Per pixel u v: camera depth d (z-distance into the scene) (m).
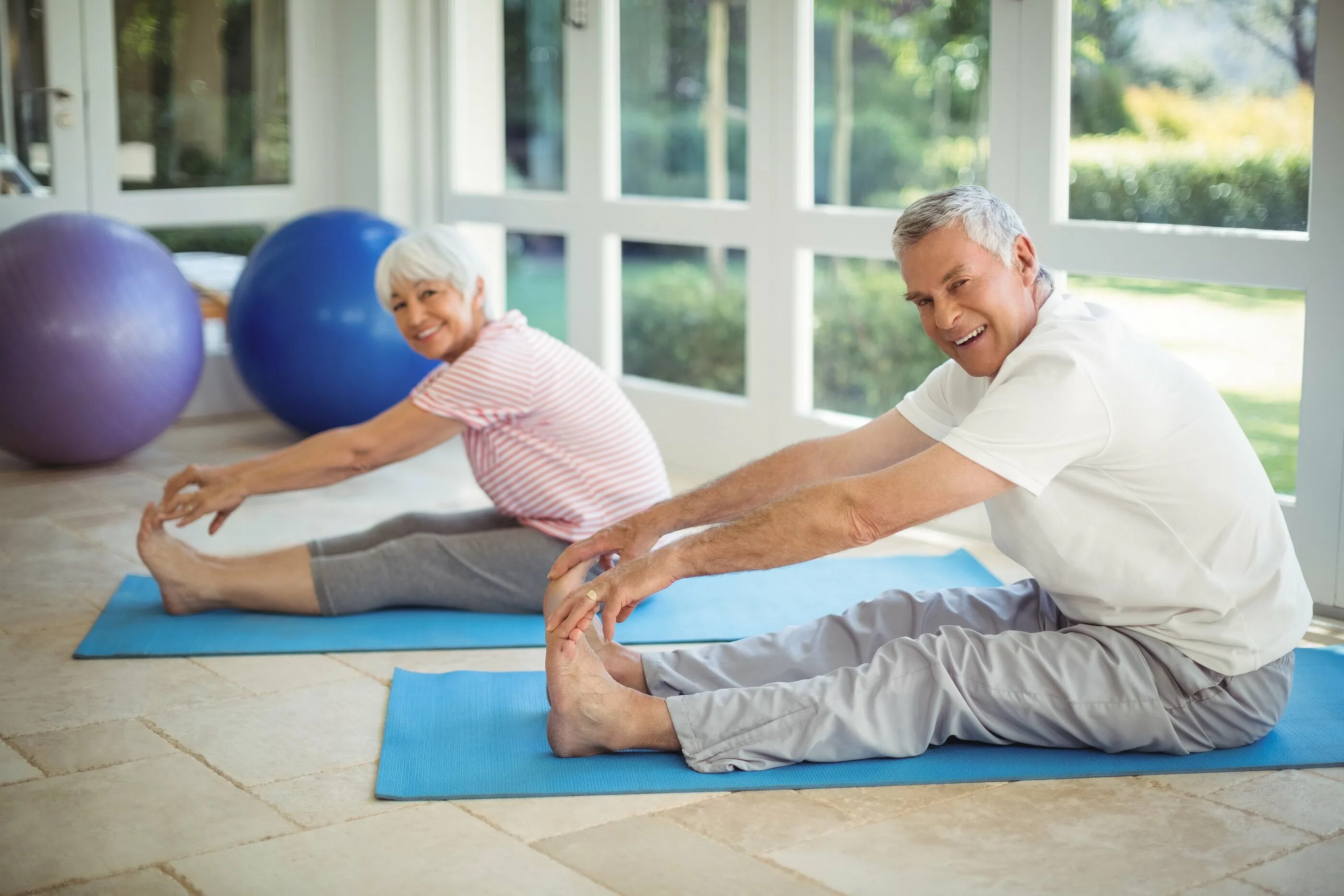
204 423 5.27
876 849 1.94
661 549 2.10
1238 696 2.17
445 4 5.35
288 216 5.52
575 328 5.00
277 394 4.62
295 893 1.82
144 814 2.06
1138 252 3.36
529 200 5.11
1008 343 2.07
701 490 2.37
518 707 2.47
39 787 2.15
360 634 2.89
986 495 1.99
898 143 5.00
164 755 2.28
